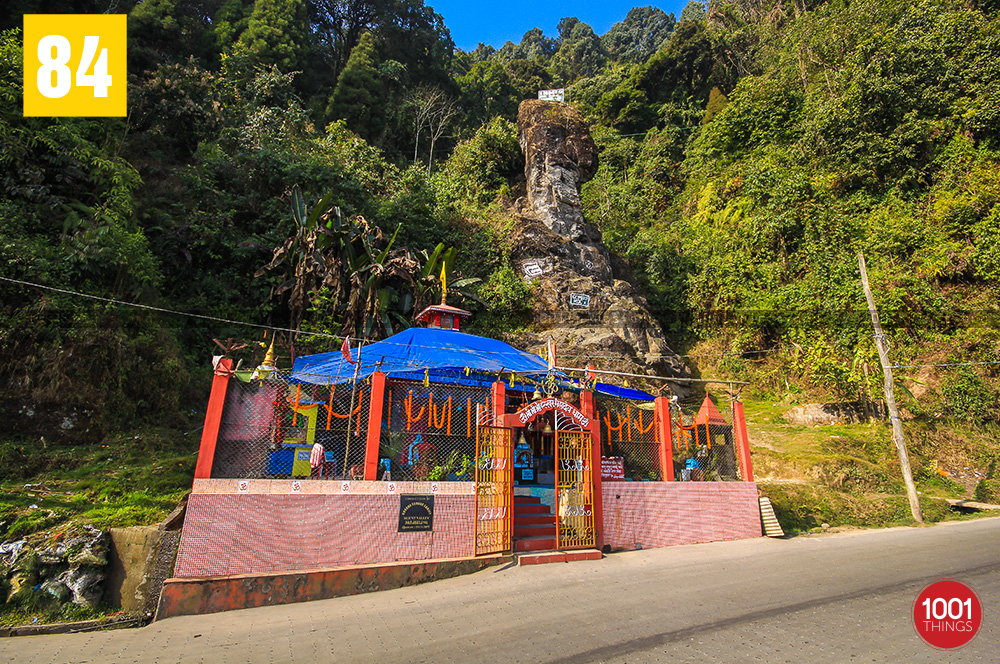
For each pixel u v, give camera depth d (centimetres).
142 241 1355
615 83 5666
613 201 3744
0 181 1209
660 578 816
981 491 1633
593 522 1018
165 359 1227
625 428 1238
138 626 645
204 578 693
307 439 888
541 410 999
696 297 2569
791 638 547
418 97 4150
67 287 1138
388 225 2073
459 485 917
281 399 864
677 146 4484
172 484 895
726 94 4966
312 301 1566
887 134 2667
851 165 2659
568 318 2025
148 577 699
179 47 3025
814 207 2506
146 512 786
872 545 1079
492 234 2230
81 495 831
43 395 1008
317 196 1945
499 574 851
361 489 833
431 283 1714
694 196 3491
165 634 591
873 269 2239
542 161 2553
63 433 1012
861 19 3189
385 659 510
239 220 1853
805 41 3472
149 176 1791
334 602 720
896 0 3098
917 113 2634
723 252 2731
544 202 2447
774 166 2823
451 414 1001
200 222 1656
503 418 964
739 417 1327
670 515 1136
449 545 883
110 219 1278
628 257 2830
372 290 1570
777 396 2141
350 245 1639
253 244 1664
